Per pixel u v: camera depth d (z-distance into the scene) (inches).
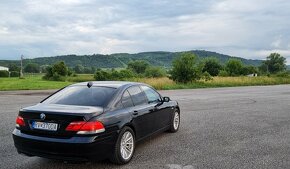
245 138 304.8
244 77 1759.4
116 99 221.8
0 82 1648.6
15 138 204.7
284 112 495.5
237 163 223.9
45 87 1192.8
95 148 190.4
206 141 289.7
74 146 185.9
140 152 249.8
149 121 256.1
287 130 347.3
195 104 595.5
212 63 3085.6
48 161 223.3
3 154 239.8
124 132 216.4
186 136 309.3
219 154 246.7
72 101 216.8
